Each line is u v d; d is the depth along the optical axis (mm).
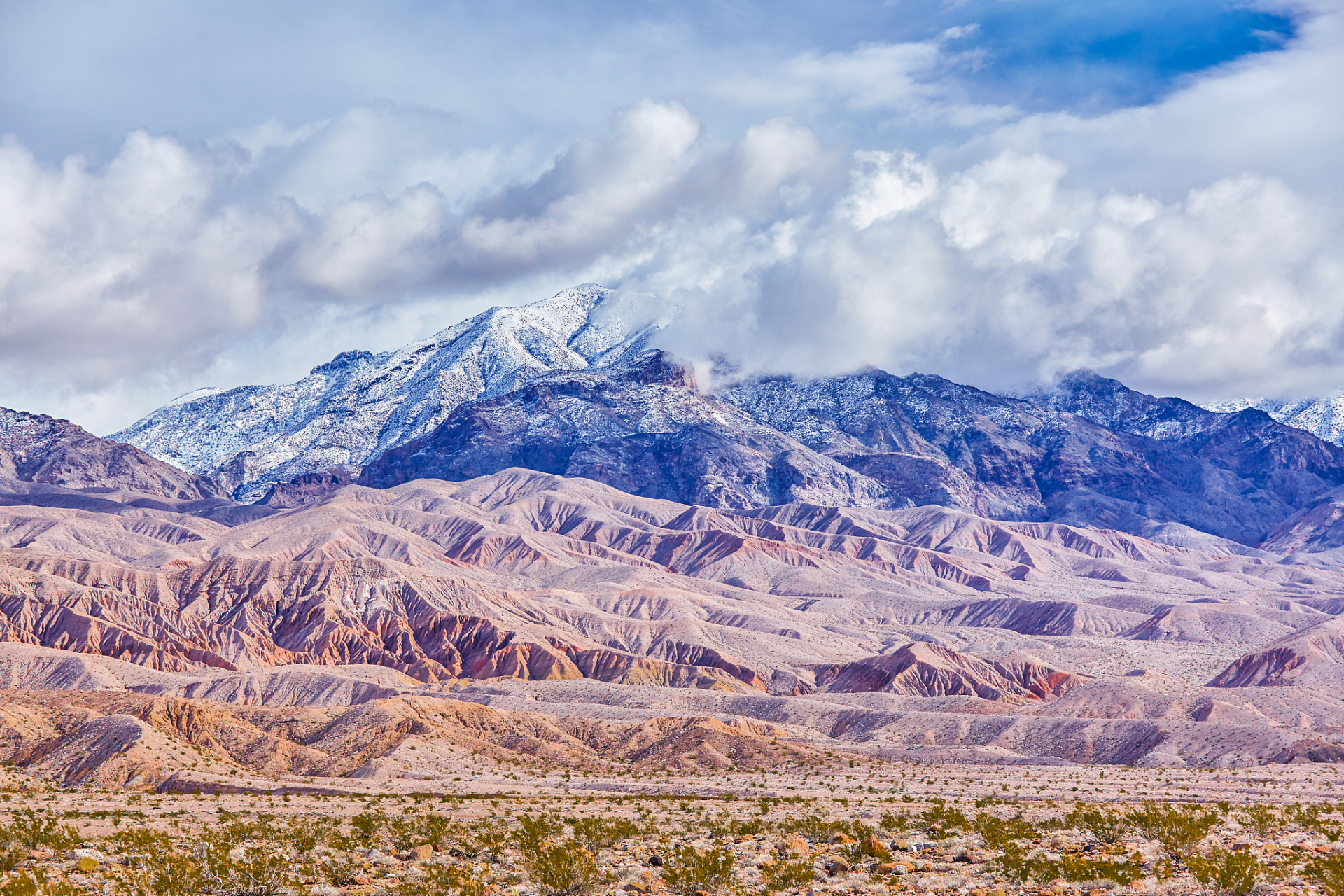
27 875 90438
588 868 89438
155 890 88125
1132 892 76750
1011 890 80875
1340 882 73312
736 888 86250
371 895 87938
